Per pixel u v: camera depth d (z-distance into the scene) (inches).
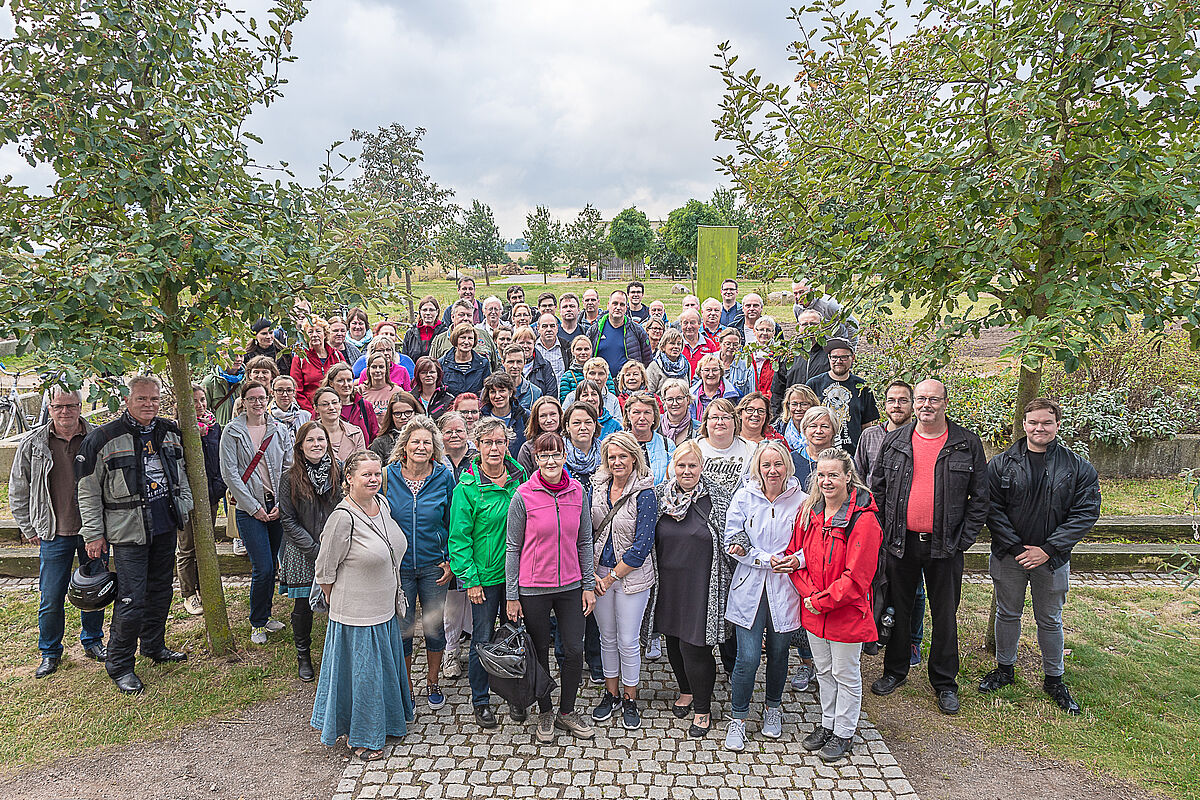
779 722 173.3
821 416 185.8
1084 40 162.6
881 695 192.9
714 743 171.0
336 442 219.0
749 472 189.2
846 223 206.8
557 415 203.3
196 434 204.8
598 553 179.0
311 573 193.3
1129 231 169.5
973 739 174.1
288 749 169.6
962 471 181.9
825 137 201.3
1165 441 346.0
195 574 241.6
